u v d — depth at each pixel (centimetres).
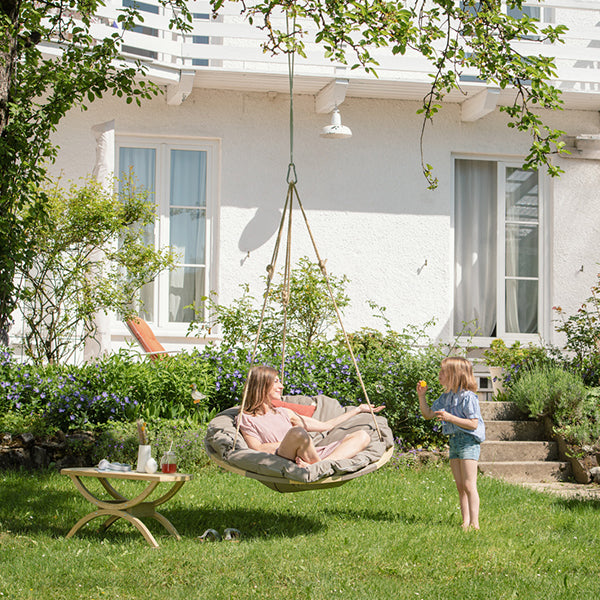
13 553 474
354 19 607
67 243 873
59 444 762
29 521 557
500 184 1177
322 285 988
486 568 464
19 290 726
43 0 707
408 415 865
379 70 1081
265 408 614
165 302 1078
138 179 1077
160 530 548
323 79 1041
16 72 687
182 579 429
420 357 928
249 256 1088
